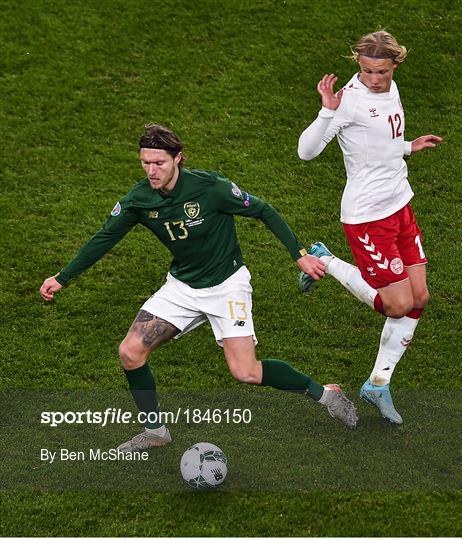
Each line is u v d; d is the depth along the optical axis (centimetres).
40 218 3045
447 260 2914
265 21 3847
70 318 2684
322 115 2150
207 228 2095
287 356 2575
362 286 2358
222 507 2088
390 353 2333
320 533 2016
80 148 3331
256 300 2761
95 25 3825
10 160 3275
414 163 3294
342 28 3806
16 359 2544
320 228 3044
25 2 3906
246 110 3494
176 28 3819
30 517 2062
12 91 3547
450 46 3734
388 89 2206
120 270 2867
